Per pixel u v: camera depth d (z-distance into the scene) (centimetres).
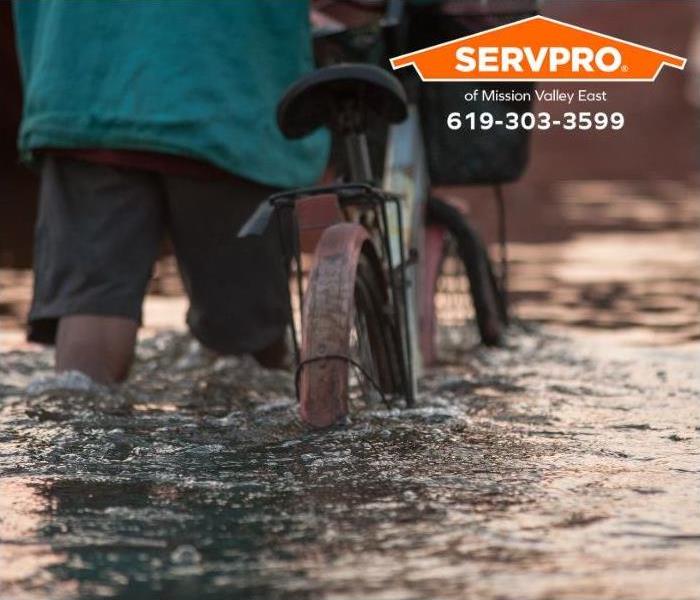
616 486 616
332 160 1059
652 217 3203
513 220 3128
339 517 558
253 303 975
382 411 794
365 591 461
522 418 810
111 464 662
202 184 937
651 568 488
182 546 516
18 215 2889
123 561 497
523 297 1744
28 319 941
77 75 904
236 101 909
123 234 926
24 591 461
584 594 459
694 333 1397
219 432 742
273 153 938
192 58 899
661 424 796
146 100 892
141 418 796
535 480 627
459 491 603
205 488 610
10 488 612
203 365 1095
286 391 959
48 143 909
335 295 735
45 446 706
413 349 905
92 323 917
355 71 786
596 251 2422
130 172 928
